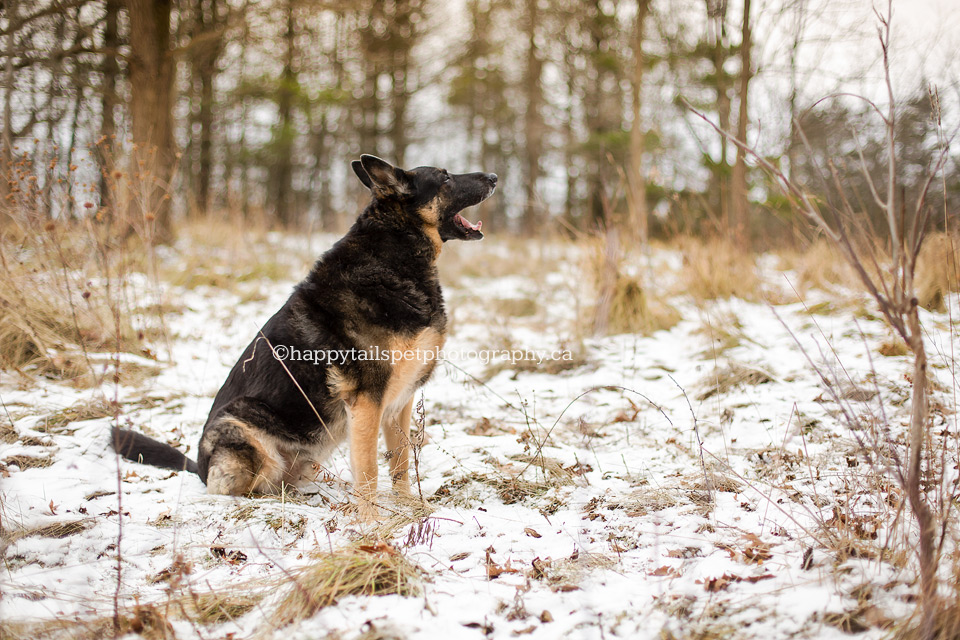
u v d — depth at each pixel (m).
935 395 4.02
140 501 3.34
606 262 6.84
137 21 9.28
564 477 3.52
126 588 2.51
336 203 23.17
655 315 6.95
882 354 5.06
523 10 18.36
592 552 2.65
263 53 17.09
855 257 1.97
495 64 21.42
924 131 5.07
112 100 8.93
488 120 24.72
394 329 3.38
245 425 3.42
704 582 2.32
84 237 5.88
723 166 8.99
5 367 5.05
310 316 3.46
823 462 3.44
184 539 2.94
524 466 3.71
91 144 6.87
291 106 19.38
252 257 9.67
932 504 2.63
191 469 3.83
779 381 4.82
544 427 4.42
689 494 3.21
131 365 5.36
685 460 3.74
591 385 5.32
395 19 18.64
